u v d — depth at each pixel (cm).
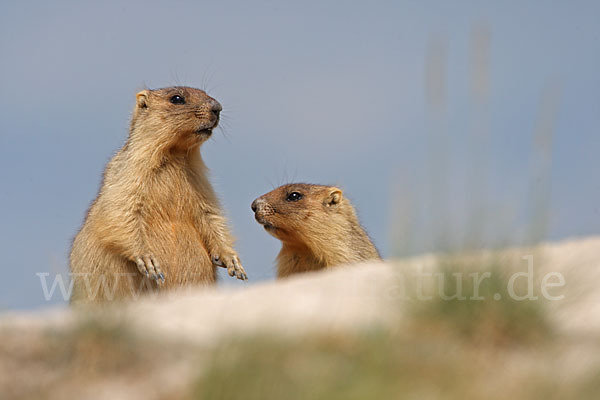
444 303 1244
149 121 2361
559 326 1236
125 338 1194
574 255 1504
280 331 1152
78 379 1139
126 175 2322
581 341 1185
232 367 1062
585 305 1304
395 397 1015
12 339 1230
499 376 1086
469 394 1032
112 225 2284
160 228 2336
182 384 1092
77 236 2416
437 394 1036
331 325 1198
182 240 2348
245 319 1280
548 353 1152
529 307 1214
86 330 1191
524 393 1034
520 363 1133
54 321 1299
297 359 1101
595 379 1044
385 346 1119
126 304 1355
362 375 1053
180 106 2367
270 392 1030
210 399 1041
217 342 1143
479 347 1193
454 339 1210
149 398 1078
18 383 1128
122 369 1156
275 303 1363
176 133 2347
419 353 1124
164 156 2370
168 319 1323
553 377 1057
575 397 1021
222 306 1382
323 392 1020
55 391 1112
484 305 1225
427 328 1225
